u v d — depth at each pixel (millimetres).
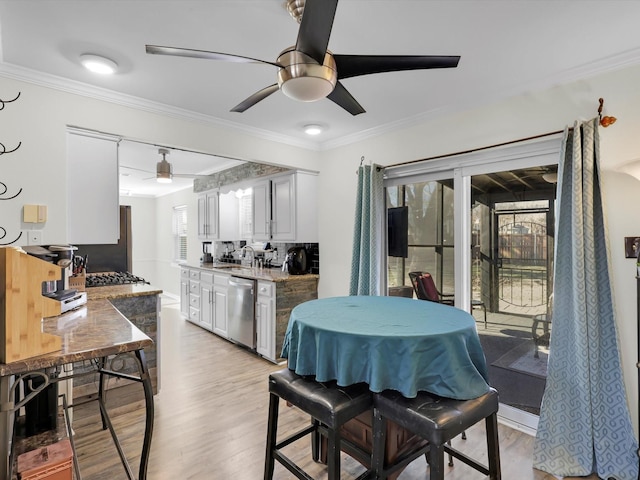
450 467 2008
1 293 1170
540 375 2506
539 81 2281
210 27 1746
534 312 2504
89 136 2471
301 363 1612
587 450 1926
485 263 2701
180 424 2445
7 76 2146
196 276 5148
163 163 4074
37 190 2250
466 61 2066
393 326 1557
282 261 4699
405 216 3215
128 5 1574
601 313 1996
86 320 1761
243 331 4000
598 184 2002
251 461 2047
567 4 1565
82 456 2066
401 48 1931
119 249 4430
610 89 2025
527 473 1957
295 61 1462
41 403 1804
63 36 1820
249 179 4652
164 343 4340
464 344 1494
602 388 1969
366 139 3441
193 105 2768
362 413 1619
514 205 2535
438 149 2857
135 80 2326
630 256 1955
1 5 1564
